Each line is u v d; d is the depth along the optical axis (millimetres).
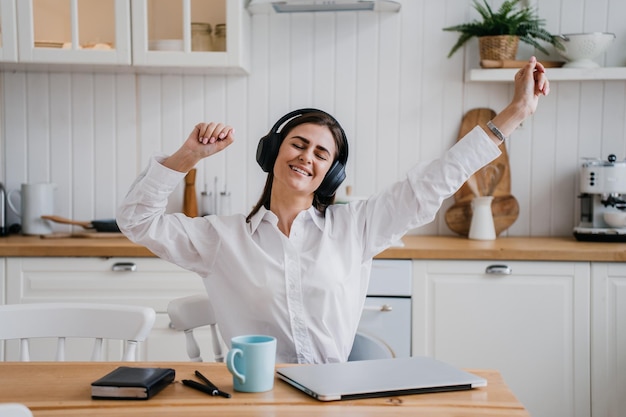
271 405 1081
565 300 2744
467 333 2766
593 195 3092
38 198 3242
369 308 2762
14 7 2998
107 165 3385
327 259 1591
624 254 2697
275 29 3328
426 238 3199
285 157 1589
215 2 3000
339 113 3338
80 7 3010
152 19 3021
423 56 3309
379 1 3104
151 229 1603
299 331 1569
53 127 3381
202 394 1136
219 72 3283
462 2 3287
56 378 1227
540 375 2758
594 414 2750
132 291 2844
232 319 1622
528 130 3311
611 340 2738
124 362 1325
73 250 2830
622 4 3256
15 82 3365
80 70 3326
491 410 1067
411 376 1188
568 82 3289
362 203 1697
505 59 3113
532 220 3324
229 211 3350
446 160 1562
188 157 1535
